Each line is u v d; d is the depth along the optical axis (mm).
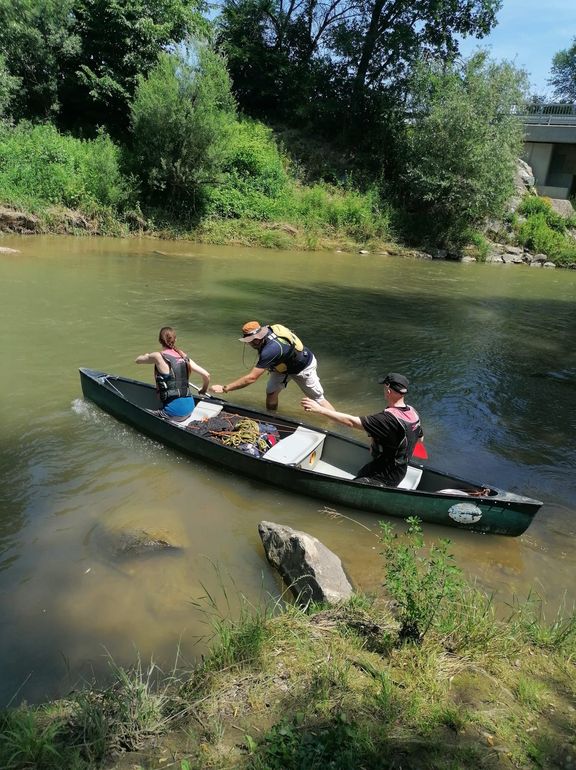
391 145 26656
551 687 2596
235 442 5176
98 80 20953
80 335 8375
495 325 11688
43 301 10031
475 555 4086
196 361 7816
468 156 22688
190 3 23359
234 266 15547
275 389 6305
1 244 14805
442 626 2887
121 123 22688
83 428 5559
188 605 3303
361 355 8867
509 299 14922
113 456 5102
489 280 18125
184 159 19203
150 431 5465
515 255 24328
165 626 3121
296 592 3404
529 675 2664
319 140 27531
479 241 23859
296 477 4637
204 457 5113
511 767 2141
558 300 15328
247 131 24219
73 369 7043
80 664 2830
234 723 2322
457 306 13391
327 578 3367
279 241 20016
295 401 6836
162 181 19266
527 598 3557
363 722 2309
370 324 10844
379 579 3693
